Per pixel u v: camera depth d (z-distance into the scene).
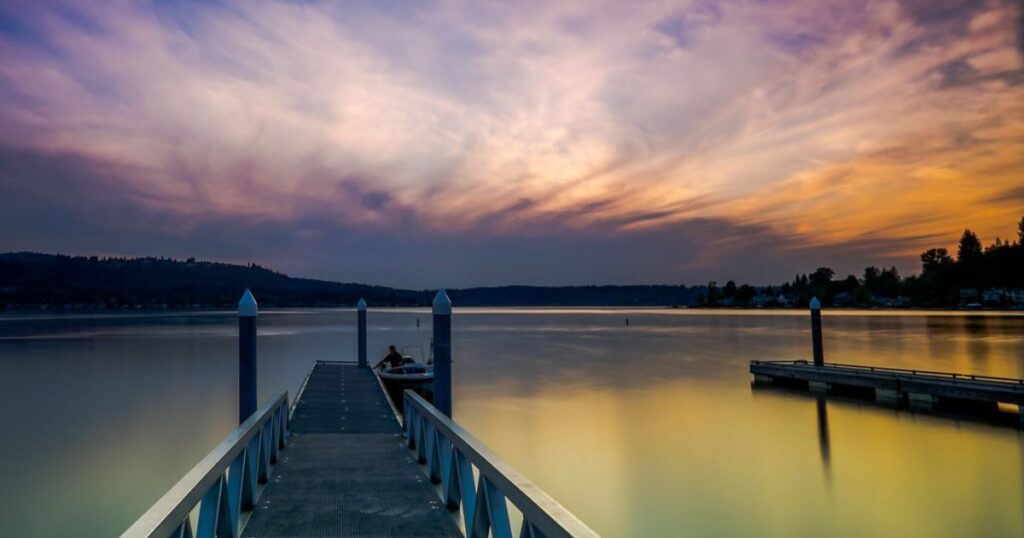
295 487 7.24
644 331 75.12
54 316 144.50
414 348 47.91
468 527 5.43
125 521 10.73
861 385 23.42
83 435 17.42
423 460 8.59
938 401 20.89
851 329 69.88
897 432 17.47
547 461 14.38
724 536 10.01
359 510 6.31
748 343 52.38
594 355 42.00
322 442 10.27
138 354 41.66
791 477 13.14
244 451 5.99
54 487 12.62
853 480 12.94
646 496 11.90
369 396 16.42
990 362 34.22
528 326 94.00
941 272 162.12
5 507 11.45
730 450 15.48
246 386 8.91
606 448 15.54
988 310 144.00
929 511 11.18
